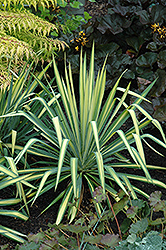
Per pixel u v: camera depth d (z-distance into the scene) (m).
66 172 1.96
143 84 2.64
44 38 2.80
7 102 1.99
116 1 2.91
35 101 2.15
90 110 1.86
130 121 2.87
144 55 2.72
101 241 1.24
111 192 1.81
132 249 1.22
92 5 4.19
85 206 1.86
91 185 1.83
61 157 1.56
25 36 2.71
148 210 1.38
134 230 1.27
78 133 1.88
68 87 1.89
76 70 3.05
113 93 1.87
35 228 1.72
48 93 1.96
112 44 2.95
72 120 1.86
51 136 1.83
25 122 2.05
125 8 2.83
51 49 2.79
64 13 3.45
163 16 2.72
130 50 2.95
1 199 1.72
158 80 2.62
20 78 2.04
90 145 1.85
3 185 1.61
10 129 1.97
